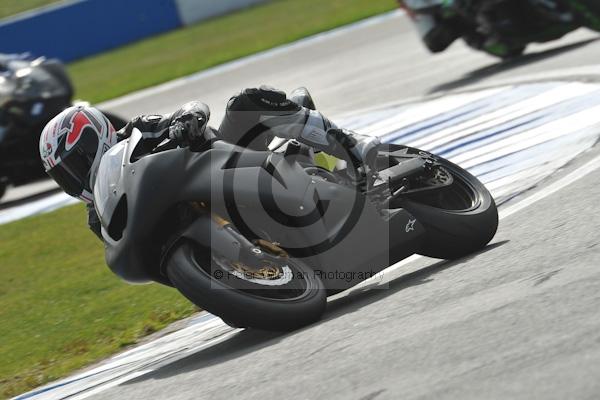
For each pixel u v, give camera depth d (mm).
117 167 15820
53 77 45500
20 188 51406
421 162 17797
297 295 15398
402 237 16891
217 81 64875
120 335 22062
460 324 12719
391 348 12609
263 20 95438
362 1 89938
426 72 46125
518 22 41250
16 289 30781
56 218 40375
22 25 100188
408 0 44156
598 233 15578
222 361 15219
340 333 14227
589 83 31016
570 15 40406
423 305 14484
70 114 16672
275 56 69500
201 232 14883
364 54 58781
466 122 32375
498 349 11375
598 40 40844
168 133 16297
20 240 38094
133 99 67438
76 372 20094
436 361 11602
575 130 25766
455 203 18422
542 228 17484
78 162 16547
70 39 102500
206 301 14539
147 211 15117
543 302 12586
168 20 106188
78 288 28359
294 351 13977
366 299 16484
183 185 15195
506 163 25359
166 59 86250
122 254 15500
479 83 38719
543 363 10555
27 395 19172
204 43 89938
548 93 31922
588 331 11062
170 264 14867
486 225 17609
